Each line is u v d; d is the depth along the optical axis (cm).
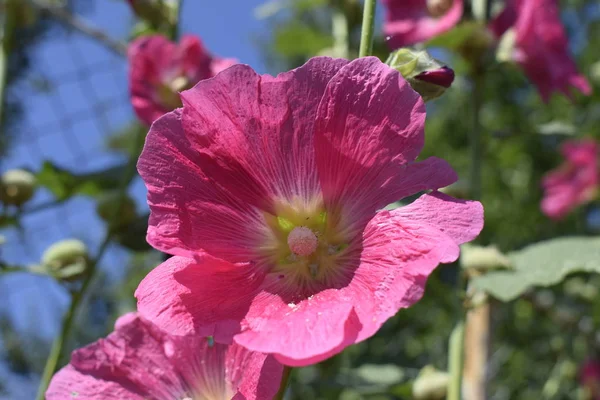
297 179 29
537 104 120
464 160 119
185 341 31
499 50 49
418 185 28
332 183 29
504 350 90
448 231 27
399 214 28
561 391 77
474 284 42
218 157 29
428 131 126
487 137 52
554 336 82
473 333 47
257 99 29
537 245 45
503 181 122
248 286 29
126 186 49
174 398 30
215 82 28
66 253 45
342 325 26
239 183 29
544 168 122
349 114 28
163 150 28
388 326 83
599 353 62
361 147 28
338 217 29
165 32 50
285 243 30
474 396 47
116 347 31
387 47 57
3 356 108
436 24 53
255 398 27
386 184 28
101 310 84
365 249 28
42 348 109
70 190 54
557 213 86
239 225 29
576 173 85
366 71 28
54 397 30
